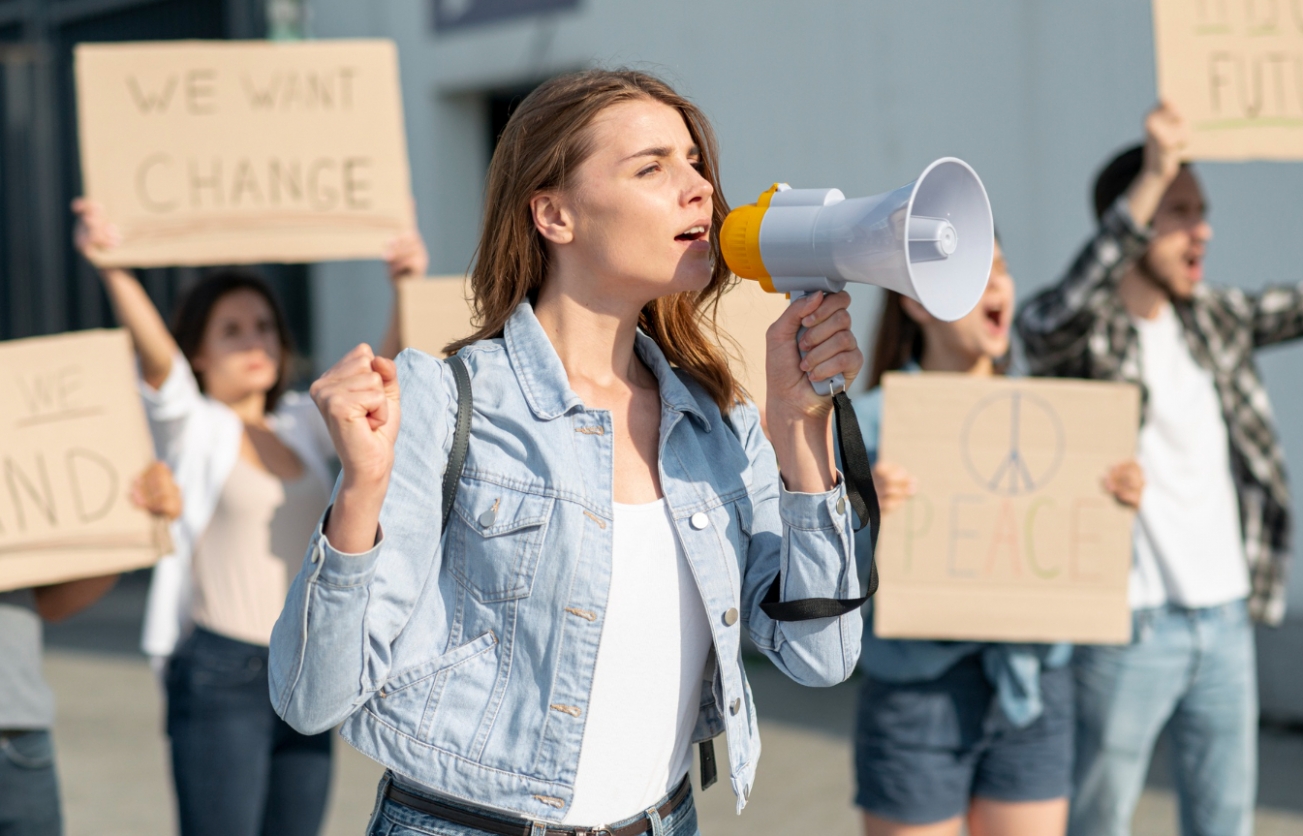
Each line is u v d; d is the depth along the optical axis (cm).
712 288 309
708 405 305
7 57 1692
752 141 1104
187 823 520
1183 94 551
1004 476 504
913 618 485
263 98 592
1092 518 504
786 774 802
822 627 290
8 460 512
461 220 1327
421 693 270
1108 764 542
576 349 292
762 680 1029
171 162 582
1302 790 741
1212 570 540
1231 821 543
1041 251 970
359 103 598
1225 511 551
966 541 499
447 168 1319
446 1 1288
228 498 544
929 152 1015
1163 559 534
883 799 475
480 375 280
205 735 521
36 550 508
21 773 449
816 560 283
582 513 271
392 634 264
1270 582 559
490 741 268
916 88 1016
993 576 496
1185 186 560
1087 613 496
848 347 275
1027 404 507
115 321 1709
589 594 269
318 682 253
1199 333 564
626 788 277
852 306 1009
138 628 1315
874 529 287
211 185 585
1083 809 549
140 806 774
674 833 288
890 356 536
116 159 577
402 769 270
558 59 1210
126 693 1047
